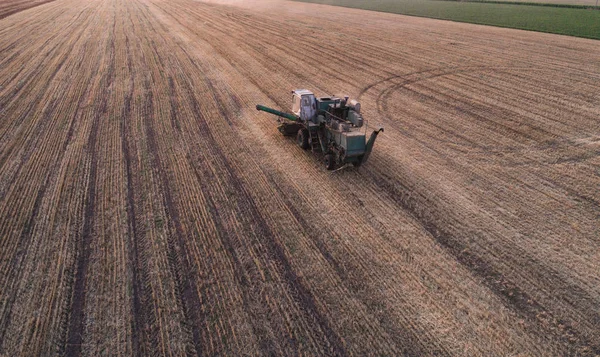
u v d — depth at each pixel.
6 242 10.05
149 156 14.66
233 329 7.49
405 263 9.11
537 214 11.04
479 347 7.06
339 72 26.56
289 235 10.12
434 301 8.05
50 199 11.95
